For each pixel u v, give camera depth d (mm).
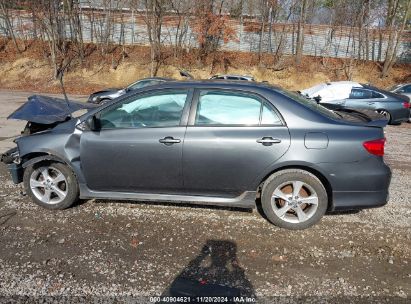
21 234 3365
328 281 2732
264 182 3543
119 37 24656
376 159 3369
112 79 22359
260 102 3482
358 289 2641
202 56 23734
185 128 3486
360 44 22938
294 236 3420
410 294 2590
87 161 3668
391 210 4070
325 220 3771
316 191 3447
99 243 3225
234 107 3500
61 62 22734
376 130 3412
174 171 3543
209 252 3111
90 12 23953
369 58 23641
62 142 3699
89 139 3627
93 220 3664
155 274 2783
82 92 20391
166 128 3516
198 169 3498
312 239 3373
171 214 3818
